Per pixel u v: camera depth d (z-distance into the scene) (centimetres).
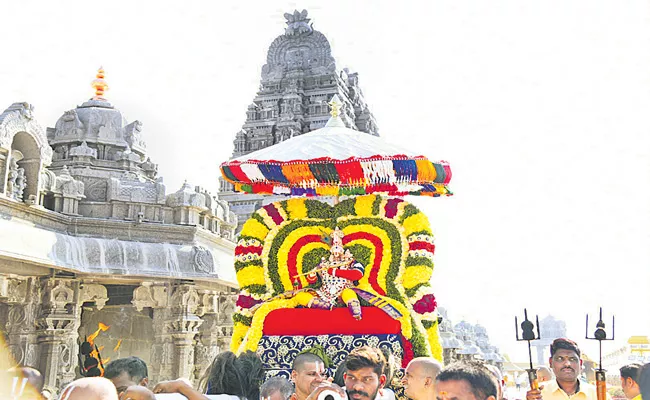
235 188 808
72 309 1391
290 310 716
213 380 496
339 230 766
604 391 473
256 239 796
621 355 1154
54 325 1349
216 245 1691
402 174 737
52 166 1662
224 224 1783
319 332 700
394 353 676
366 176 741
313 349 566
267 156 779
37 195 1284
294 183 760
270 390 444
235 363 502
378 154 752
